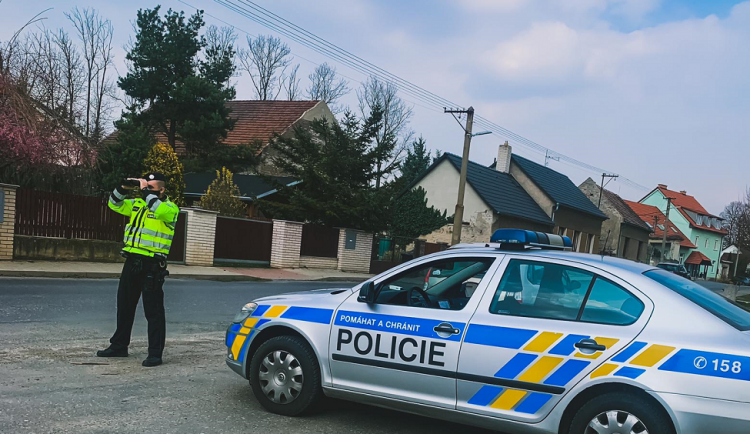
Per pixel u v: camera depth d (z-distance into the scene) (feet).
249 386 17.90
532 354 12.51
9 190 43.21
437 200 109.81
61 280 39.47
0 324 23.72
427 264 14.89
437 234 108.37
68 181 55.26
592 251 148.77
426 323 13.79
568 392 12.03
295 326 15.33
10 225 43.37
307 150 80.28
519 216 110.52
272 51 156.25
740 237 107.55
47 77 54.90
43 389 15.87
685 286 13.01
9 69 50.49
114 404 15.12
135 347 21.94
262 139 110.63
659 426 11.16
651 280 12.50
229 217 62.59
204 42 102.78
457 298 15.07
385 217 78.18
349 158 77.20
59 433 12.84
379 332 14.25
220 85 106.32
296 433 14.08
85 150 54.80
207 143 99.09
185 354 21.57
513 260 13.88
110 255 50.24
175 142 110.22
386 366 14.03
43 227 46.39
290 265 69.00
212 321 29.50
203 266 58.39
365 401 14.58
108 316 27.50
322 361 14.93
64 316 26.50
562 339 12.35
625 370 11.59
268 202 73.51
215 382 18.02
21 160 49.62
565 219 131.54
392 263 84.69
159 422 14.06
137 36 98.48
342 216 75.15
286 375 15.33
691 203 248.93
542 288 13.29
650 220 211.82
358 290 15.39
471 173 110.52
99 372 18.06
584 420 11.85
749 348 10.89
